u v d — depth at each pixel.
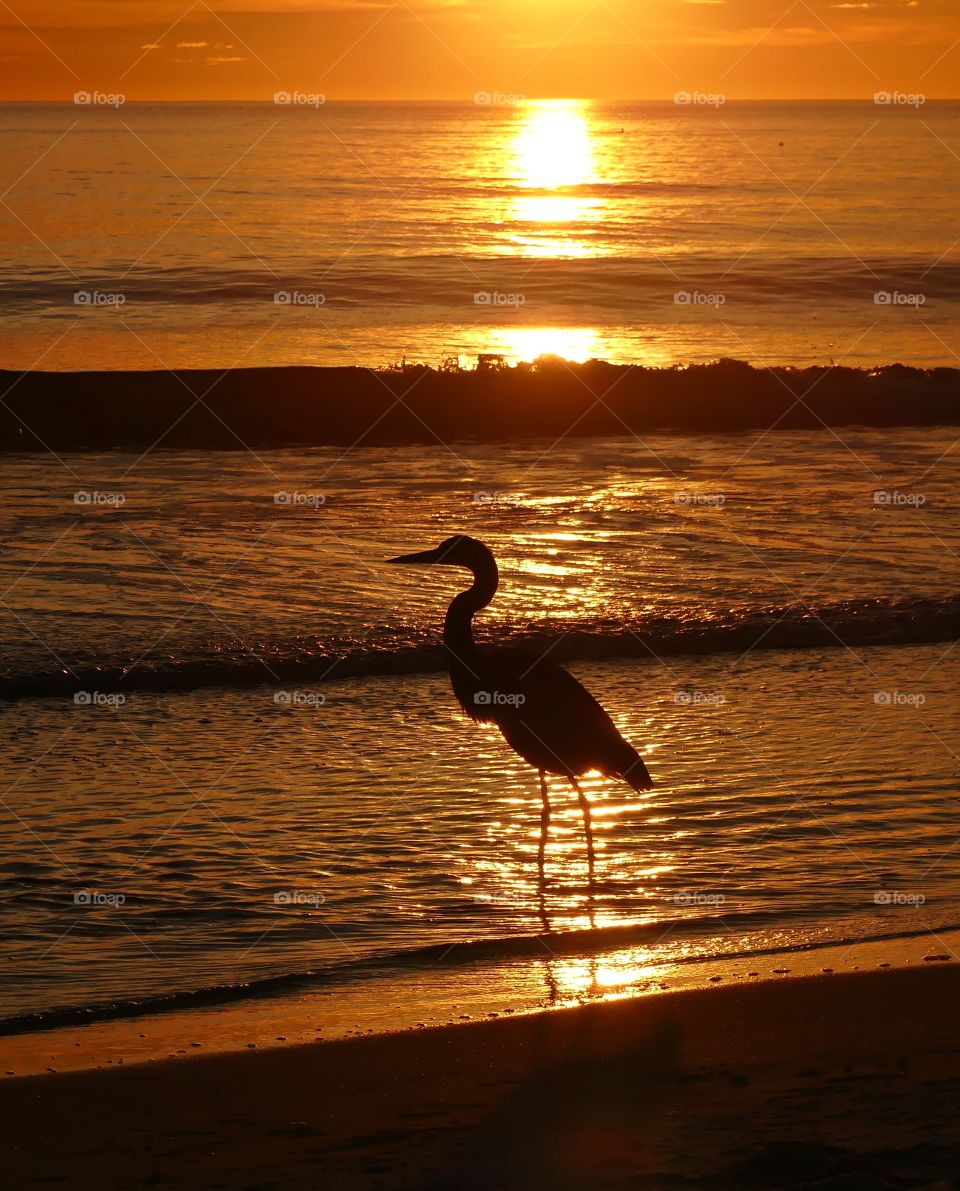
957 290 47.31
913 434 28.58
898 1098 5.72
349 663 14.45
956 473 24.47
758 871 9.38
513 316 41.41
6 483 22.89
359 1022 6.98
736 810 10.57
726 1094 5.85
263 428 27.95
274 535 19.47
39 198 71.69
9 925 8.27
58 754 11.68
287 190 81.94
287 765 11.54
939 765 11.61
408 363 32.97
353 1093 6.01
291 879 9.14
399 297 43.94
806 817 10.38
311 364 33.62
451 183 98.06
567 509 21.41
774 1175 4.97
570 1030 6.75
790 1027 6.72
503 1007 7.14
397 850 9.70
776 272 50.88
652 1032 6.70
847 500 22.17
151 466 24.69
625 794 10.89
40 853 9.47
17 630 15.01
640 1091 5.93
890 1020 6.80
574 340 38.00
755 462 25.52
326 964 7.84
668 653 15.25
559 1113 5.71
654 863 9.53
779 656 15.13
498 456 26.12
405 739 12.34
